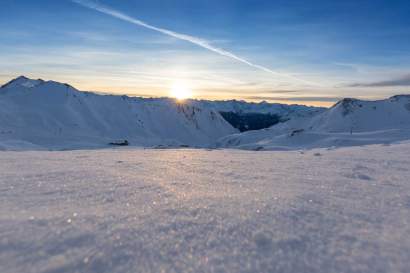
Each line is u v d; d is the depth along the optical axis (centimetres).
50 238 357
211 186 727
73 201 542
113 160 1350
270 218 466
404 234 418
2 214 442
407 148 1992
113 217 446
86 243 351
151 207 512
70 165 1089
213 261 328
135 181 758
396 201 604
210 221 445
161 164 1207
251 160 1454
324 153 1889
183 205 529
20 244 338
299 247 366
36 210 472
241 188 707
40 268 295
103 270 302
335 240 390
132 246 352
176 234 393
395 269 318
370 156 1557
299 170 1051
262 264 325
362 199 618
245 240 382
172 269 311
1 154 1672
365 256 346
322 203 573
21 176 802
